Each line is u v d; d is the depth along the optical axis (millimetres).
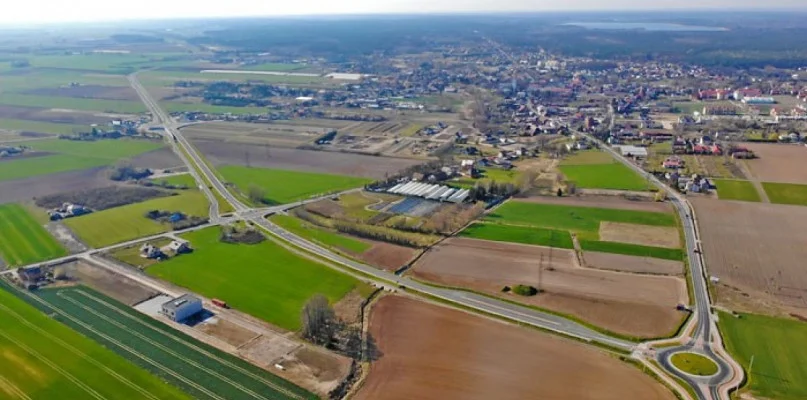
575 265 163125
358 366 118688
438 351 123062
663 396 108750
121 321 136625
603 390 110438
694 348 123625
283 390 111062
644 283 152500
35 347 124250
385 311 139750
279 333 131250
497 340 126938
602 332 129750
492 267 162500
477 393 109688
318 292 149875
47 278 158750
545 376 114562
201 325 134625
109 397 108188
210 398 108750
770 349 123250
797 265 162875
